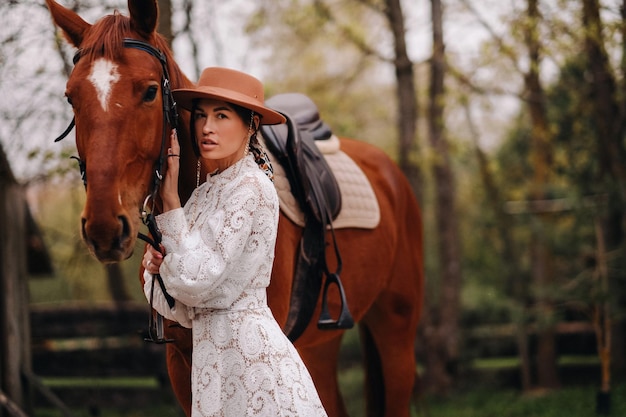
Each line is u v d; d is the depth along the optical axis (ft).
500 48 25.68
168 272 7.68
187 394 9.67
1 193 19.60
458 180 50.19
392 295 14.12
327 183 11.75
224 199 8.00
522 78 30.17
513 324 32.81
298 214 10.81
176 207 8.09
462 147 32.89
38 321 29.96
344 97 34.42
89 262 23.94
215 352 7.91
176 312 8.16
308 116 13.07
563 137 33.63
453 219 32.76
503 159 41.96
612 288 26.58
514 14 24.72
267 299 10.04
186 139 9.14
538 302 31.50
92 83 7.80
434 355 32.22
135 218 7.86
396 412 14.32
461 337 33.24
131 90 7.88
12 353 19.65
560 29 24.13
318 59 33.73
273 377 7.81
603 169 28.71
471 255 44.80
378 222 12.91
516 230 39.32
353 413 25.68
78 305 30.50
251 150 8.54
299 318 10.82
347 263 12.17
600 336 23.70
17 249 20.47
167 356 9.89
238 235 7.82
